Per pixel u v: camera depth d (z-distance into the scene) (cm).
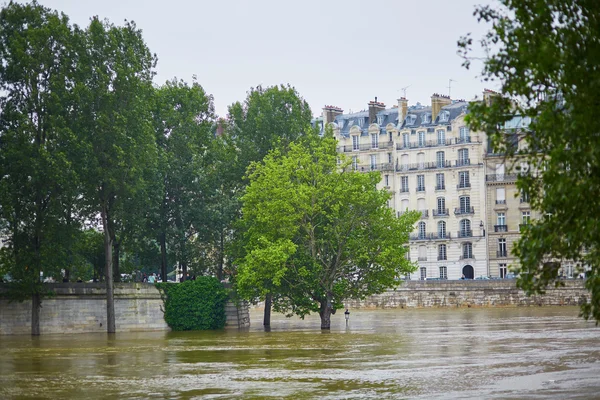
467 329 8388
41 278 9250
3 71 8375
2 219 8625
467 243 15438
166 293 9344
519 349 6094
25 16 8569
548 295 12631
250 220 9438
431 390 4275
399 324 9731
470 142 15400
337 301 9169
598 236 2523
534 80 2595
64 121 8225
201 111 10494
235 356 6116
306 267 9000
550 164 2628
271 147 10506
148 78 9138
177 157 9881
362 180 9038
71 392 4475
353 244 8881
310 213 8881
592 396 3972
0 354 6450
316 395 4212
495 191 15262
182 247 9850
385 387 4412
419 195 15875
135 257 10900
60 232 8312
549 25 2583
